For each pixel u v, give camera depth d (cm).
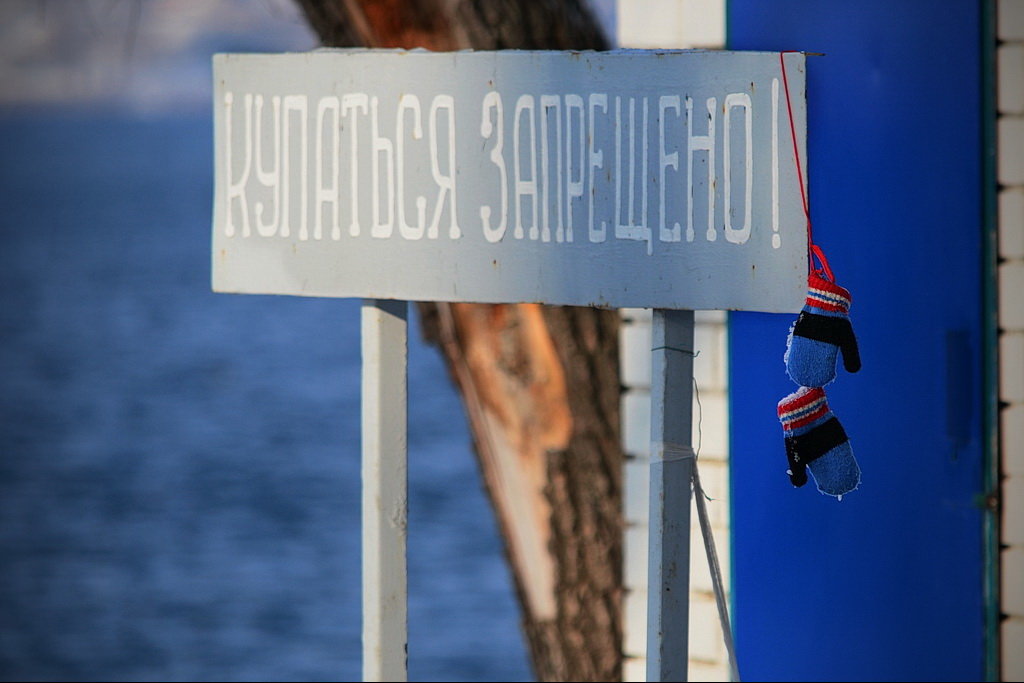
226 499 7375
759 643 1705
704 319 1700
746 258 1102
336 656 4997
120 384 10700
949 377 1597
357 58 1213
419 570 5806
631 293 1133
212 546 6500
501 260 1177
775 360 1669
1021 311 1577
